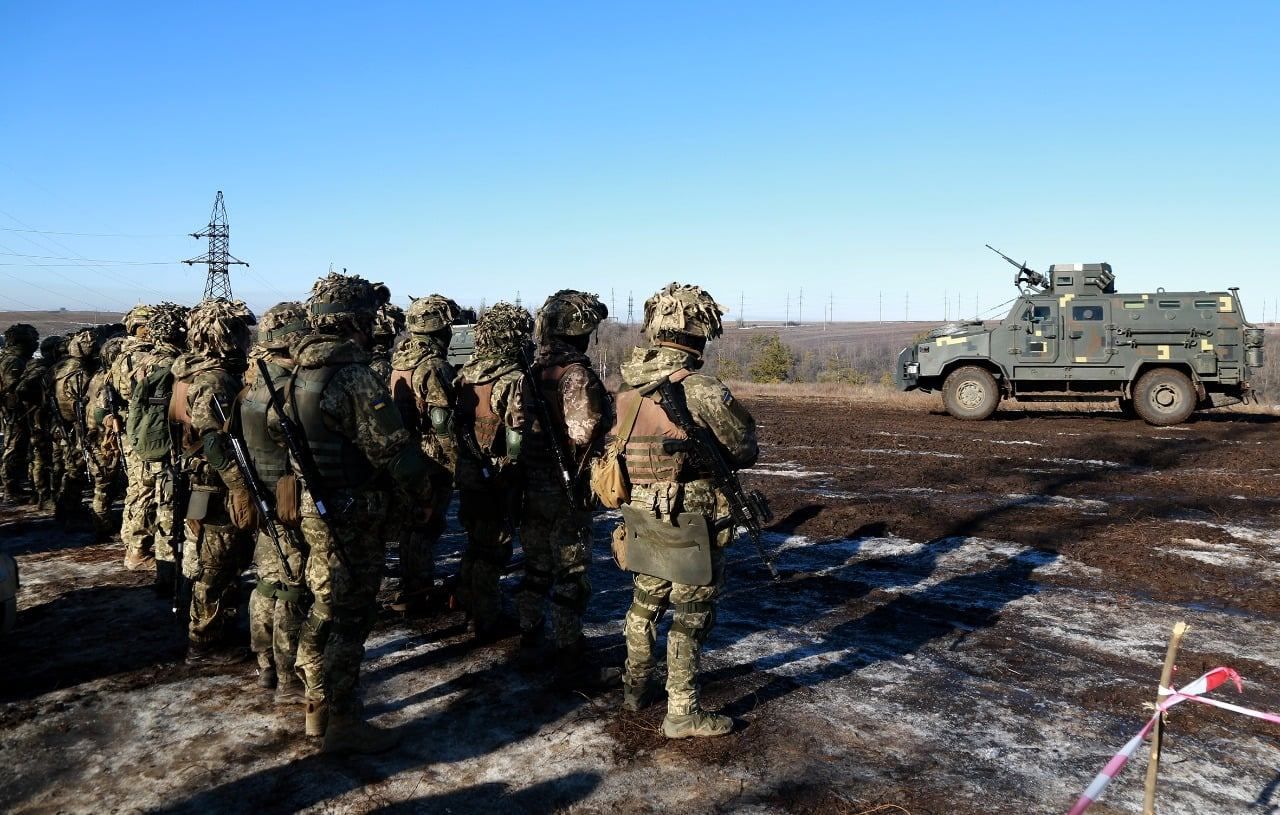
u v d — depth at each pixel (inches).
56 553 284.0
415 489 141.8
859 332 5851.4
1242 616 213.5
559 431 169.8
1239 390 653.9
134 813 128.9
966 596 232.1
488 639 201.2
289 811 128.8
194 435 180.2
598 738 151.3
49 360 358.6
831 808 128.3
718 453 144.3
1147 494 360.2
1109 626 208.1
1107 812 127.0
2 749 149.6
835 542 291.0
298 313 157.5
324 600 144.7
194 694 171.8
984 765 141.6
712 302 147.4
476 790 134.4
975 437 557.0
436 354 205.8
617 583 252.2
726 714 160.6
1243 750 146.6
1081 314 657.6
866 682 175.8
